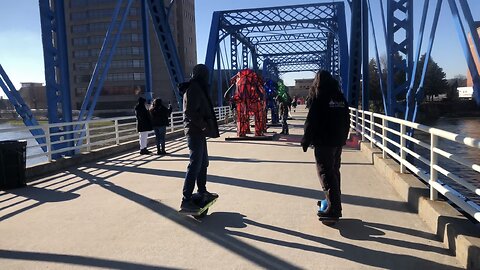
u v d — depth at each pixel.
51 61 11.07
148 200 6.86
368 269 4.02
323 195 6.99
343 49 25.92
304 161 10.80
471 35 6.81
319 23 28.62
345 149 13.02
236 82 17.11
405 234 4.96
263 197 6.91
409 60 11.72
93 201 6.87
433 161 5.56
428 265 4.07
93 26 100.94
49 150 10.03
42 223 5.69
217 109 28.34
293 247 4.63
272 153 12.45
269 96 24.88
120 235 5.14
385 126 9.58
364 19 17.12
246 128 16.91
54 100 11.23
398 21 11.91
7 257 4.50
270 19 28.64
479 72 6.87
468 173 12.33
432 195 5.49
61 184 8.32
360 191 7.17
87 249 4.68
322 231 5.13
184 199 5.64
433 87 59.78
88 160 11.38
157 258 4.39
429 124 35.91
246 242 4.81
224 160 11.12
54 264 4.29
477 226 4.41
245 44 39.59
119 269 4.14
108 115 99.69
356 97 18.25
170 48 19.34
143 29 17.53
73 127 12.17
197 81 5.66
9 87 10.41
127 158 11.95
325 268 4.06
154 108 12.66
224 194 7.15
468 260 3.90
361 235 4.96
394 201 6.46
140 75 98.94
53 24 11.29
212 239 4.93
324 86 5.25
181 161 11.23
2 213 6.22
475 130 30.27
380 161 8.96
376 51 12.96
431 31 9.58
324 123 5.20
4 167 7.82
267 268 4.10
